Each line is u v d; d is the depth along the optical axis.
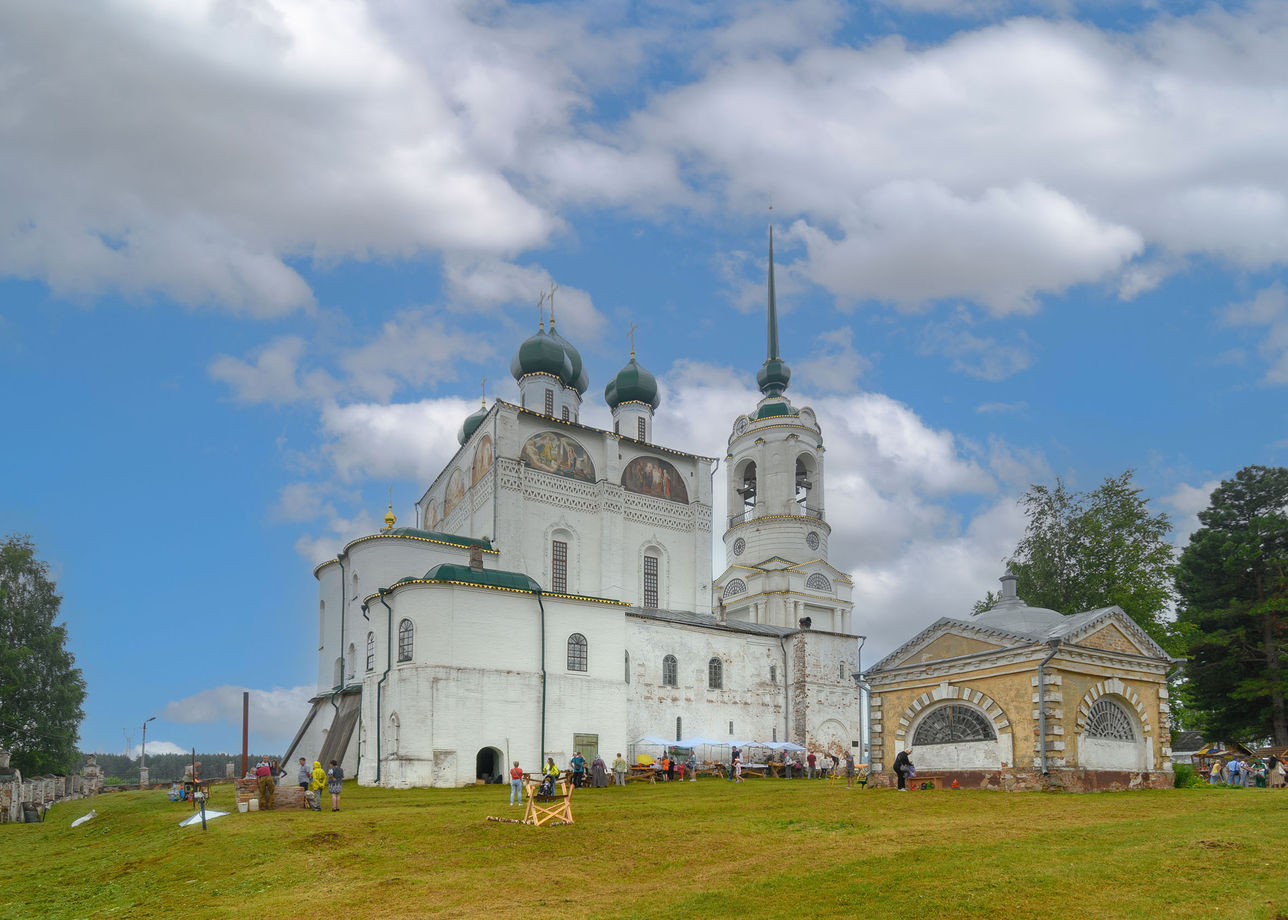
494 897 20.77
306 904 21.11
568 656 55.94
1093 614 38.22
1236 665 63.41
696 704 63.69
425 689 50.75
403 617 52.78
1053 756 34.72
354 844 27.33
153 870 26.39
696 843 25.12
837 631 86.19
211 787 55.41
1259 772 44.31
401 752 49.94
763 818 29.16
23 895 25.78
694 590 79.12
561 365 84.62
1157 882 18.00
